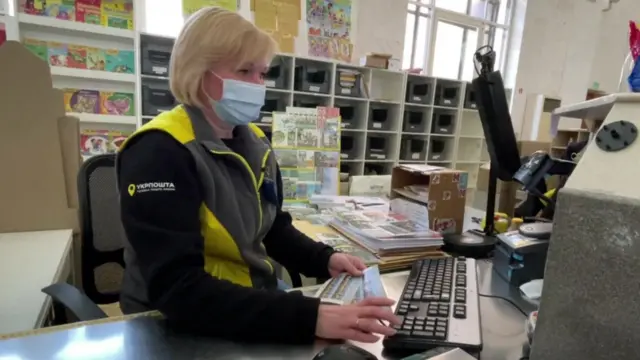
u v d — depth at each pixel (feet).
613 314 1.10
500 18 17.72
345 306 2.16
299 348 2.04
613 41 20.92
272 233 3.54
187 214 2.37
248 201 2.96
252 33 2.82
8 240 4.70
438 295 2.61
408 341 2.05
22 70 4.92
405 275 3.38
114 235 4.21
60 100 5.15
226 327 2.07
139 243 2.25
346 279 2.95
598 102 1.80
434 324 2.20
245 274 2.92
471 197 6.82
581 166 1.23
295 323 2.04
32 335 1.98
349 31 13.30
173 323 2.16
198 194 2.52
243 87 2.88
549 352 1.24
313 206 5.91
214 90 2.87
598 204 1.10
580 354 1.17
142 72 9.55
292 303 2.12
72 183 5.27
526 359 2.00
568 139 10.38
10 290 3.45
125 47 10.05
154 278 2.18
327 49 12.96
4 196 4.92
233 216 2.75
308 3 12.41
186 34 2.77
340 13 13.03
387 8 13.96
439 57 16.37
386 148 13.60
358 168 13.10
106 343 1.97
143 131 2.56
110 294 4.16
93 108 9.88
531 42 17.83
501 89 4.18
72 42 9.52
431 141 14.60
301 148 6.46
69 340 1.96
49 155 5.08
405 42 14.98
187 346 2.00
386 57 12.63
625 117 1.28
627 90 1.88
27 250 4.39
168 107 9.93
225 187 2.72
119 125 10.30
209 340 2.07
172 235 2.25
